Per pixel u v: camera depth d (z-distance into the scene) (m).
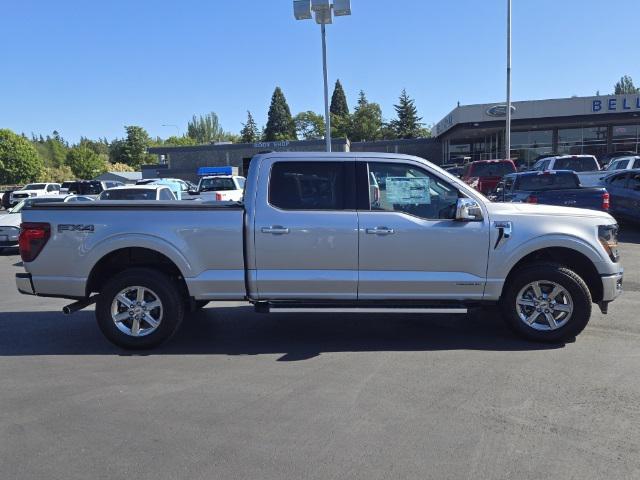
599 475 3.34
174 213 5.76
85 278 5.82
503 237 5.66
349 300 5.80
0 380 5.09
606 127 39.44
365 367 5.29
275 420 4.15
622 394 4.53
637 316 6.92
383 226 5.64
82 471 3.48
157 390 4.79
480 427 3.98
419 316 7.25
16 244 14.49
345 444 3.76
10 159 74.69
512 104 37.47
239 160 56.53
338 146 53.78
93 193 34.75
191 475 3.41
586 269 6.02
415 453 3.63
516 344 5.92
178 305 5.87
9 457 3.67
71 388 4.87
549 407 4.30
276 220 5.69
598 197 12.59
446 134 46.41
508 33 28.61
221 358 5.65
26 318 7.51
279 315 7.40
